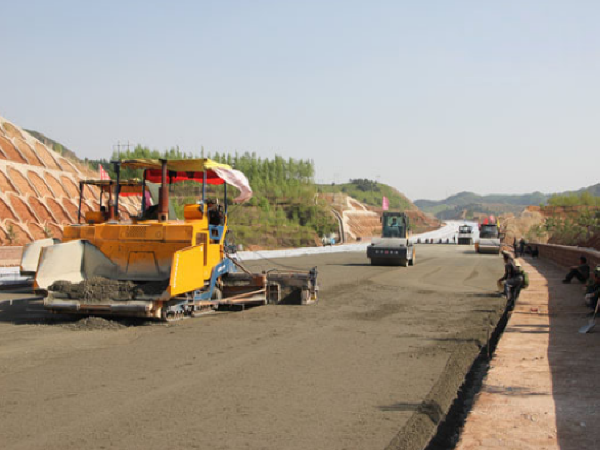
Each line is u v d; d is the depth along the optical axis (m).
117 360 8.05
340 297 16.31
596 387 6.47
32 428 5.23
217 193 14.83
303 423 5.46
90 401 6.09
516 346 9.03
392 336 10.25
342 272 26.28
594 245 45.25
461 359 8.43
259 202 95.81
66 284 11.10
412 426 5.41
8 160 48.47
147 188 13.45
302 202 109.88
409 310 13.70
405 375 7.43
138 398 6.22
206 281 12.41
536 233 97.69
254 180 112.69
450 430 5.66
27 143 53.75
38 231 42.34
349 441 5.00
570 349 8.78
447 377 7.36
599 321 11.59
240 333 10.34
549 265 33.91
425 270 28.22
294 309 13.68
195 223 12.02
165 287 10.98
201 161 11.97
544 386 6.54
